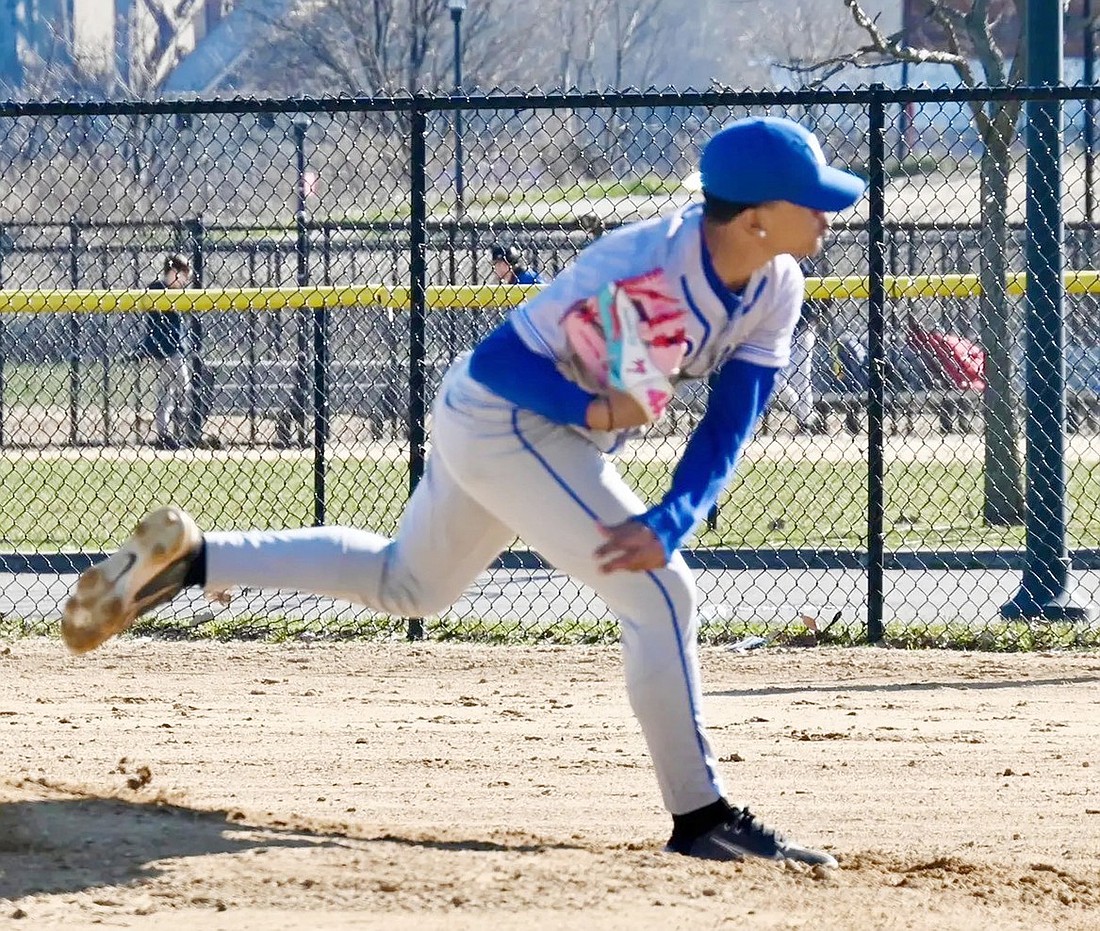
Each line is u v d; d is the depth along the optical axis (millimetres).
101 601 15930
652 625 16141
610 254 15070
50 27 116188
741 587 39250
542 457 15680
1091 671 29109
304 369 54344
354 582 16875
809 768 22562
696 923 14383
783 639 32062
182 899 14891
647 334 14984
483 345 15695
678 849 16906
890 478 56000
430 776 22016
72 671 28969
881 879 16469
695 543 45281
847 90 31047
